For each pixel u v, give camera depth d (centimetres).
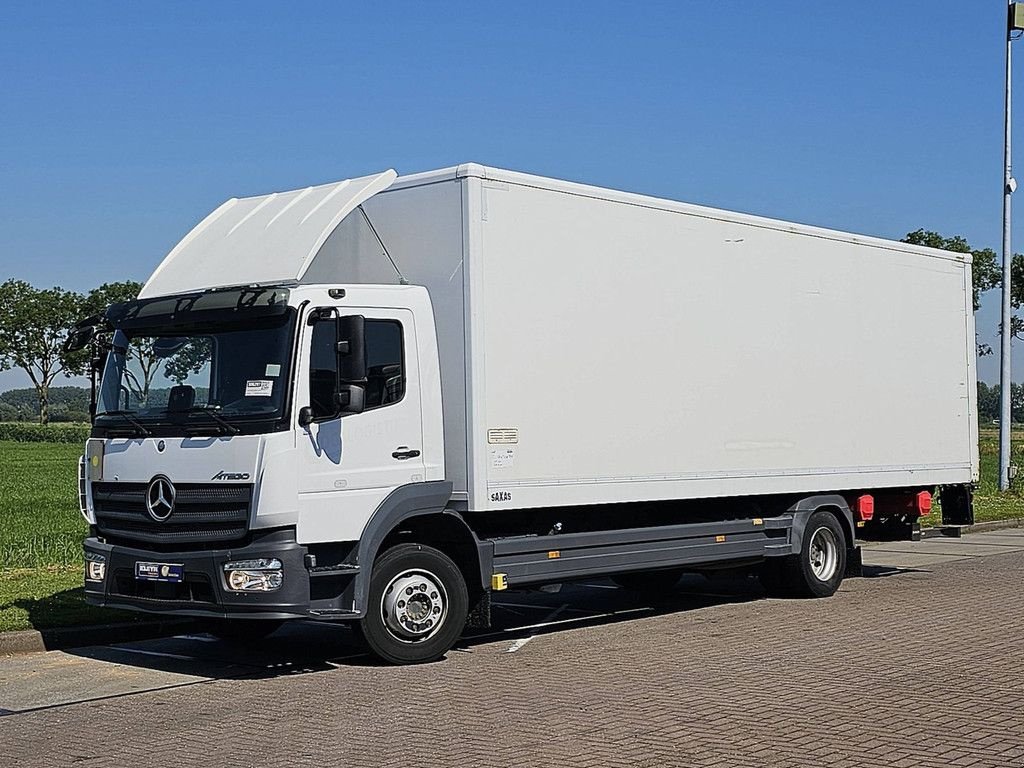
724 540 1353
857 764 709
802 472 1427
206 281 1082
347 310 1027
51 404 10712
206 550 999
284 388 984
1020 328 5703
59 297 11512
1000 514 2648
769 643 1145
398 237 1123
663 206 1261
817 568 1477
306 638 1247
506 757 737
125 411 1076
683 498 1275
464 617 1095
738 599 1484
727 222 1337
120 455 1066
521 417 1111
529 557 1148
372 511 1027
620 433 1206
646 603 1466
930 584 1591
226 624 1202
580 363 1168
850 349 1502
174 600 1021
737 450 1341
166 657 1138
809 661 1045
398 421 1047
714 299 1319
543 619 1347
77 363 1147
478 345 1074
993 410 11350
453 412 1084
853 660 1046
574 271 1166
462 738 789
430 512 1060
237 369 1011
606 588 1620
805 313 1438
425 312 1079
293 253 1044
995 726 799
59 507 2994
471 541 1102
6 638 1159
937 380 1648
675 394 1269
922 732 784
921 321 1622
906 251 1598
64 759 761
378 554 1051
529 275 1123
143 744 797
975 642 1128
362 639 1054
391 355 1051
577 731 800
